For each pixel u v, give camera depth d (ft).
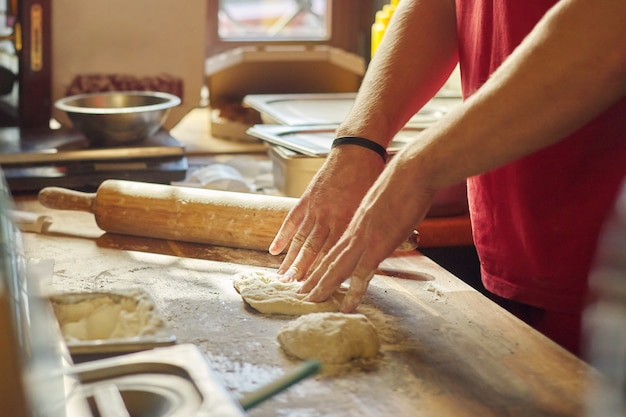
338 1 9.16
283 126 5.61
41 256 4.42
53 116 7.09
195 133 7.74
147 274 4.17
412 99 4.38
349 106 6.59
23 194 5.64
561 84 3.00
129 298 3.53
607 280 1.71
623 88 3.01
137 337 3.11
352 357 3.14
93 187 5.67
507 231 4.26
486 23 4.18
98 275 4.14
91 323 3.51
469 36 4.37
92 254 4.48
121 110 5.82
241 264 4.36
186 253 4.53
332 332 3.16
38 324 2.28
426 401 2.84
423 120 5.84
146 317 3.38
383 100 4.28
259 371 3.07
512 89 3.07
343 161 4.09
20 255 2.63
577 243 4.00
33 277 2.58
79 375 2.64
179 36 7.30
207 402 2.47
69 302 3.51
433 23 4.48
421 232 4.97
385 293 3.92
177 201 4.64
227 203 4.58
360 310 3.69
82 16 7.02
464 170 3.25
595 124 3.81
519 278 4.26
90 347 2.93
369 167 4.06
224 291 3.93
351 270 3.57
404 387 2.94
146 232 4.72
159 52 7.29
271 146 5.48
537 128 3.09
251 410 2.76
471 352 3.24
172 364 2.70
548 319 4.22
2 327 1.82
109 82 7.23
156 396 2.56
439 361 3.16
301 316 3.37
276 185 5.60
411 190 3.34
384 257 3.50
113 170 5.74
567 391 2.92
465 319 3.59
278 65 7.73
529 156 4.00
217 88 7.80
